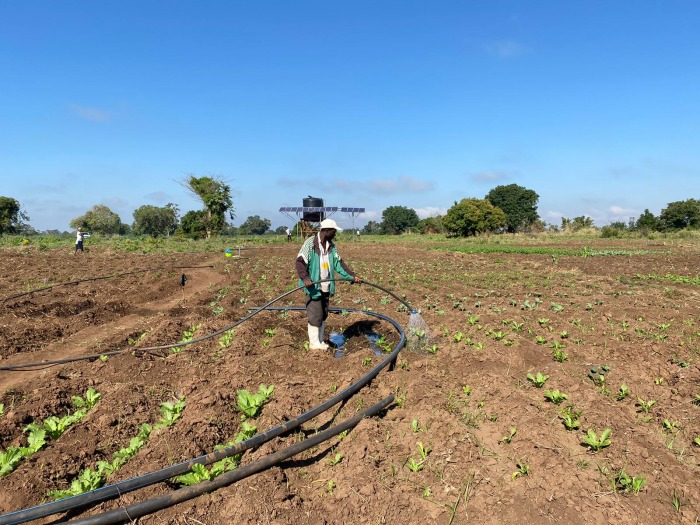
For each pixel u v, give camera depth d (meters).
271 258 25.14
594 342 7.81
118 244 33.06
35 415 5.41
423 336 7.62
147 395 5.96
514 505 3.77
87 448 4.77
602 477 4.07
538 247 33.53
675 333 8.31
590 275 17.27
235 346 7.66
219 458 4.22
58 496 3.94
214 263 21.86
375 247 38.38
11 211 56.81
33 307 10.98
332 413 5.36
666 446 4.57
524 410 5.16
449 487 4.01
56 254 25.17
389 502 3.85
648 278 16.16
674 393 5.62
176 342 8.27
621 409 5.32
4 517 3.48
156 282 15.41
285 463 4.37
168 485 4.02
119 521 3.54
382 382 5.97
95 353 7.89
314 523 3.65
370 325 9.45
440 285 14.73
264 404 5.52
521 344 7.49
